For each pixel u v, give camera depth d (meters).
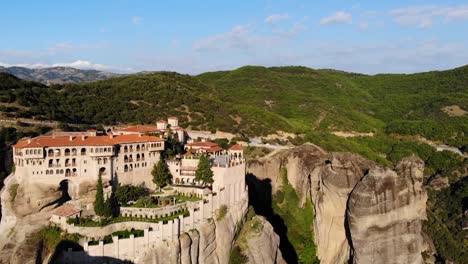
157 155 116.88
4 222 94.56
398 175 121.00
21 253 88.00
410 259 121.00
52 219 92.88
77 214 92.94
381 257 120.19
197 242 95.38
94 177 101.44
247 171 145.75
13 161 103.44
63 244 86.69
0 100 133.88
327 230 134.25
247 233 109.00
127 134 117.12
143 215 94.69
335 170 131.12
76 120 145.12
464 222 151.75
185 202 100.44
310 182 143.88
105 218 92.00
